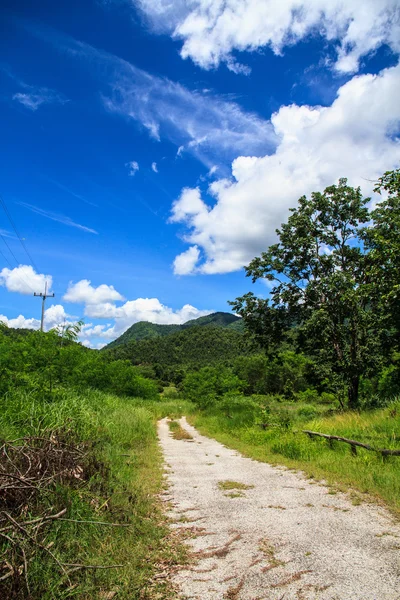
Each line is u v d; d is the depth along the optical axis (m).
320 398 39.03
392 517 5.13
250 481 7.69
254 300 24.84
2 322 11.71
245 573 3.70
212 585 3.50
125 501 5.61
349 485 6.88
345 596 3.20
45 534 3.76
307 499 6.16
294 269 24.25
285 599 3.20
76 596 3.24
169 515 5.61
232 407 23.73
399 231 15.55
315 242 23.75
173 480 7.90
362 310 20.84
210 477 8.21
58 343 13.28
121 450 9.18
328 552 4.05
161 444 13.78
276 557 4.01
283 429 13.35
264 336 25.53
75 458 5.56
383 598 3.14
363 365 21.52
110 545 4.22
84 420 8.66
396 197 15.87
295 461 9.38
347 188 23.34
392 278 15.55
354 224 23.25
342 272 21.78
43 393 10.50
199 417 27.12
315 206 23.89
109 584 3.48
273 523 5.06
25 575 3.03
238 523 5.14
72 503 4.47
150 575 3.74
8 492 3.90
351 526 4.82
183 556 4.15
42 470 4.78
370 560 3.82
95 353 22.69
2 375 10.16
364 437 10.01
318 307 23.02
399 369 21.81
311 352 24.39
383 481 6.64
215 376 35.25
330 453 9.55
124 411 15.09
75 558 3.75
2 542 3.34
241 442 13.95
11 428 6.50
